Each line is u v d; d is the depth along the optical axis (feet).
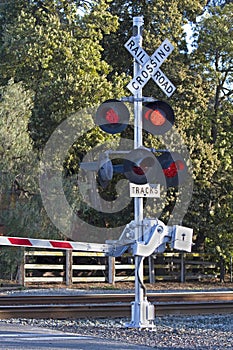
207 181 112.27
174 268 118.01
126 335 44.65
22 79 105.19
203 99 116.67
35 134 100.42
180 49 123.03
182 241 47.32
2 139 90.43
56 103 100.27
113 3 120.26
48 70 104.12
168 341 42.57
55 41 104.68
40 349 37.35
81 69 103.45
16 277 98.48
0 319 52.65
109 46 120.26
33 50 103.60
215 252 116.37
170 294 69.72
